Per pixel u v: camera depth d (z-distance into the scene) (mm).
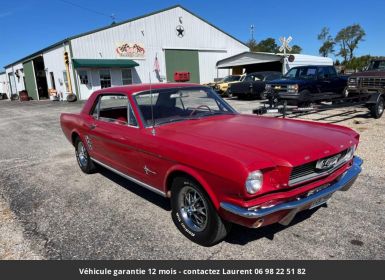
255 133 3178
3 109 21562
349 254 2820
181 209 3213
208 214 2844
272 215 2543
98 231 3426
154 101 3883
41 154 7121
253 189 2432
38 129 10984
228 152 2646
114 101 4223
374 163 5219
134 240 3217
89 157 5203
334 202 3824
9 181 5273
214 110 4270
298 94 11023
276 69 25516
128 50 25891
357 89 10648
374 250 2861
